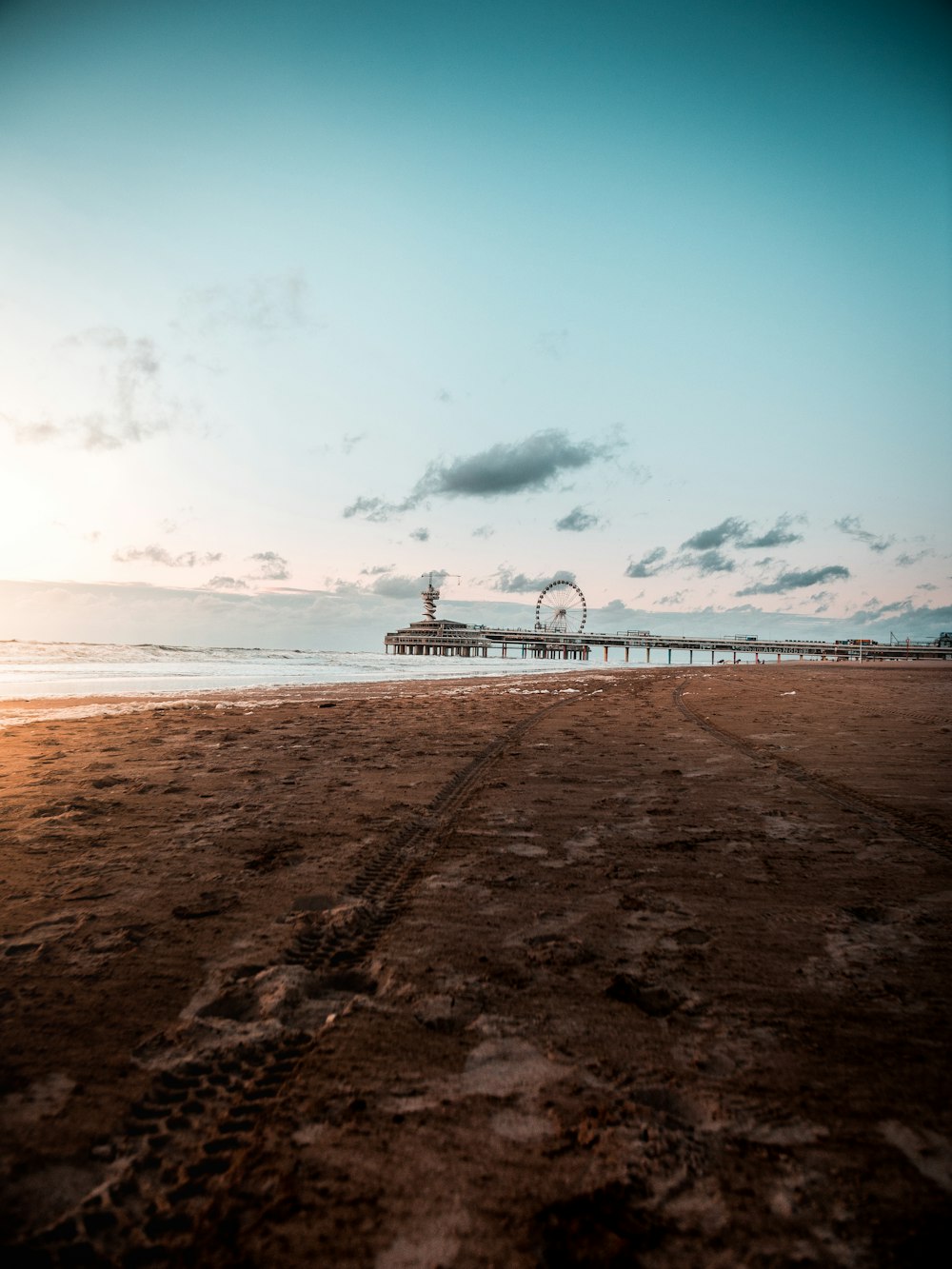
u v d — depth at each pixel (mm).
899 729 11672
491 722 13164
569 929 3670
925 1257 1635
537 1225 1752
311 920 3811
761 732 11531
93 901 4125
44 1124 2150
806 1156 1986
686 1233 1726
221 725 12516
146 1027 2727
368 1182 1910
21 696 19344
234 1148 2053
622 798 6762
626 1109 2197
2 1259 1665
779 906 3941
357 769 8328
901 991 2949
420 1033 2676
